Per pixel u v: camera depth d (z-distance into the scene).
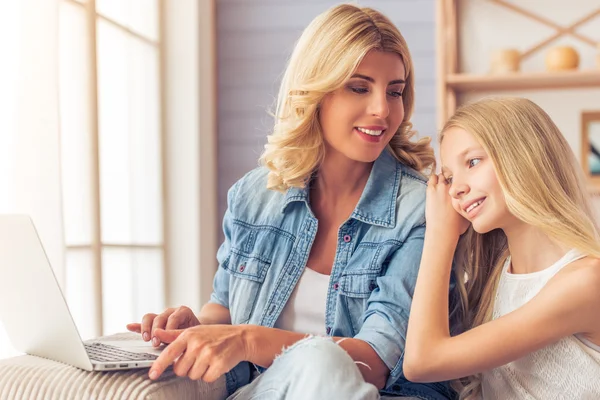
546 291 1.43
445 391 1.68
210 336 1.35
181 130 3.79
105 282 3.04
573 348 1.46
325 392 1.22
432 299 1.47
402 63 1.73
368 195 1.73
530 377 1.51
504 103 1.58
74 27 2.74
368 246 1.70
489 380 1.58
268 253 1.77
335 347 1.27
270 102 4.29
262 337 1.39
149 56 3.58
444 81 3.77
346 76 1.65
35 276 1.29
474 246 1.68
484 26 4.07
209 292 3.92
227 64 4.34
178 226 3.78
